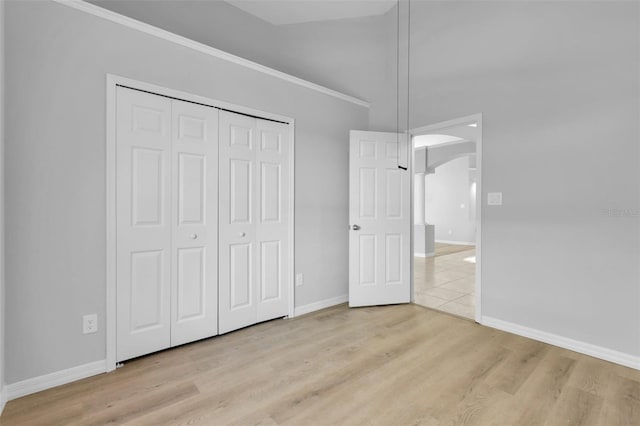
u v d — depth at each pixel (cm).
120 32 218
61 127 196
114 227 216
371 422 162
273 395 186
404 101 374
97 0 263
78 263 203
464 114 314
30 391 186
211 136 265
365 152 354
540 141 260
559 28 248
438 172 1042
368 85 394
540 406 175
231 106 275
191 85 252
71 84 200
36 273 188
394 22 386
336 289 365
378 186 357
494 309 290
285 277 319
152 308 235
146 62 229
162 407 175
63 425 160
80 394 187
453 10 323
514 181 275
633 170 216
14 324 182
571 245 244
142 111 229
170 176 243
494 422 162
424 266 599
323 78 385
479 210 300
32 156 187
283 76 311
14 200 181
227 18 341
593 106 232
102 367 211
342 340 264
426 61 350
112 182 215
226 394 187
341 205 369
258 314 300
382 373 211
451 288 435
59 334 196
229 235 278
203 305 262
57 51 195
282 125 315
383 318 317
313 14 372
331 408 174
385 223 359
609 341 227
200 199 259
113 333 216
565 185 246
